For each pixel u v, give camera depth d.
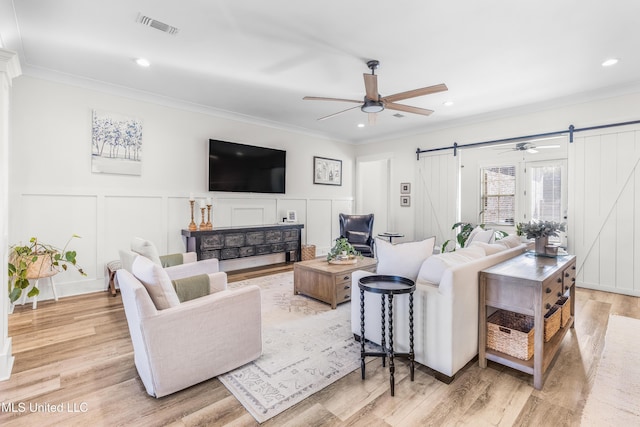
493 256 2.38
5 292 2.05
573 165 4.23
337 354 2.32
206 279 2.43
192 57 3.14
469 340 2.07
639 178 3.78
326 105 4.63
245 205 5.32
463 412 1.68
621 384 1.94
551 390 1.88
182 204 4.55
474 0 2.21
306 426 1.58
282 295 3.75
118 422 1.60
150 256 2.69
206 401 1.77
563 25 2.53
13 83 3.27
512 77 3.58
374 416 1.65
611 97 3.93
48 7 2.31
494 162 7.10
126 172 4.02
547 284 1.96
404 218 6.28
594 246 4.10
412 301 1.99
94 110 3.76
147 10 2.36
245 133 5.28
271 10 2.35
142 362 1.82
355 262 3.71
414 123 5.59
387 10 2.34
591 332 2.72
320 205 6.58
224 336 2.01
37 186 3.41
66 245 3.61
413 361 1.99
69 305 3.32
